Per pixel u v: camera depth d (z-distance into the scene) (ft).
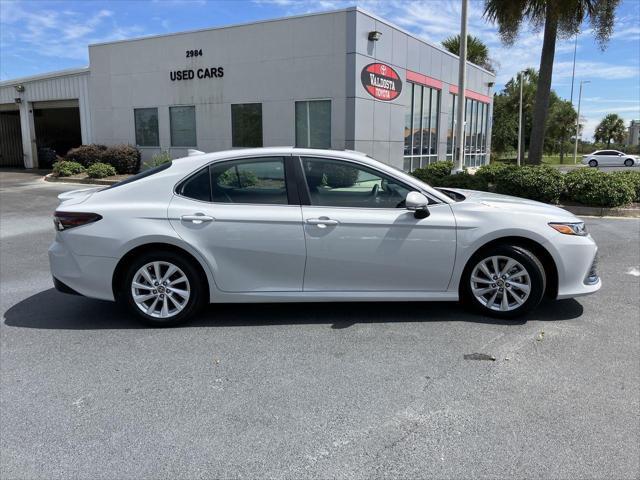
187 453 9.41
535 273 15.21
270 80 57.57
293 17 55.06
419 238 15.05
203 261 14.99
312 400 11.18
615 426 10.11
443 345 13.99
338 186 15.39
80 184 63.00
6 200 47.70
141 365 12.98
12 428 10.25
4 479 8.73
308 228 14.93
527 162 48.42
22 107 85.15
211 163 15.49
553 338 14.46
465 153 87.92
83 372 12.62
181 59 63.36
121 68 68.44
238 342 14.34
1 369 12.82
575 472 8.78
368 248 15.02
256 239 14.96
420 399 11.19
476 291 15.76
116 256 15.02
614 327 15.29
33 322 16.12
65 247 15.26
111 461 9.20
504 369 12.57
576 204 39.83
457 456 9.22
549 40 45.34
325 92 54.44
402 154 64.34
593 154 153.38
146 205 15.17
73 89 77.41
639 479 8.59
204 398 11.32
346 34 52.42
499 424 10.21
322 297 15.29
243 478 8.71
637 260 23.91
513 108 159.02
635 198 40.09
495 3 44.83
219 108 61.62
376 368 12.67
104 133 72.18
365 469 8.91
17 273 22.11
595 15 42.65
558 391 11.50
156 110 66.85
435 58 71.26
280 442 9.70
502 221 15.14
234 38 59.11
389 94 59.62
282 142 57.93
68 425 10.34
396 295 15.38
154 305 15.39
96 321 16.16
